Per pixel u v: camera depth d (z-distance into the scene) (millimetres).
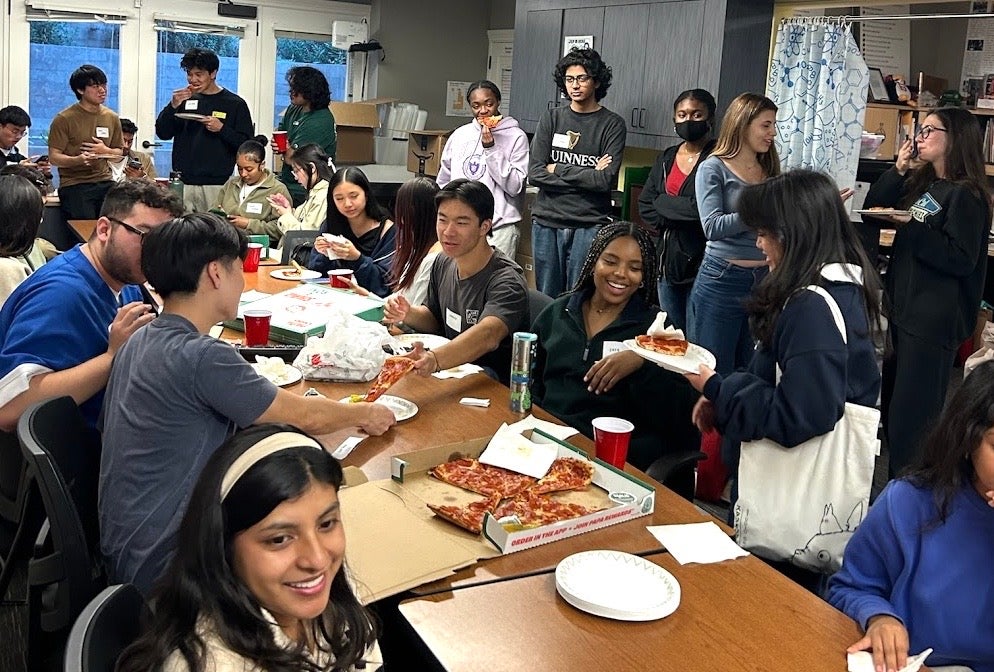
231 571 1187
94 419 2371
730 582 1718
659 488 2137
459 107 9133
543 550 1797
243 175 5723
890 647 1504
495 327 2883
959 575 1644
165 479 1776
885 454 4410
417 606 1574
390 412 2342
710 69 4992
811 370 2049
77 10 7594
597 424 2217
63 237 6418
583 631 1522
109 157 6168
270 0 8266
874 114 5934
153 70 7992
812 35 4484
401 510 1870
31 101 7629
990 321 5754
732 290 4121
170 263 1858
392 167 8359
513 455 2137
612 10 5664
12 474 2299
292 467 1182
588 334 2795
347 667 1312
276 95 8531
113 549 1807
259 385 1859
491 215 3043
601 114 5121
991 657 1652
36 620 1747
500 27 8906
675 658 1459
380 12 8609
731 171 4082
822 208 2102
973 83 6238
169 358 1788
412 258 3486
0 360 2217
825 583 2211
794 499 2133
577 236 5180
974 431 1580
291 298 3418
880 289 2178
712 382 2246
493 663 1424
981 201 3635
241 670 1171
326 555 1203
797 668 1451
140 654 1168
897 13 6133
